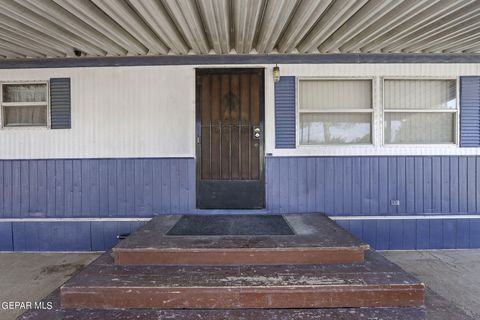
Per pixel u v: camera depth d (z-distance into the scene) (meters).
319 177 4.52
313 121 4.56
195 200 4.53
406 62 4.49
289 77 4.47
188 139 4.50
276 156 4.50
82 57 4.42
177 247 3.11
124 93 4.48
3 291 3.32
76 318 2.50
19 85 4.57
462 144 4.55
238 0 2.85
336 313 2.55
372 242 4.53
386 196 4.54
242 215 4.44
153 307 2.63
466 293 3.21
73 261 4.16
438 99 4.53
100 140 4.51
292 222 4.03
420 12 3.15
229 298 2.62
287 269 2.95
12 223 4.53
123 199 4.52
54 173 4.52
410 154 4.55
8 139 4.54
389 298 2.63
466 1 2.83
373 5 2.95
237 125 4.52
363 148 4.52
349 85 4.55
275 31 3.62
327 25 3.40
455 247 4.55
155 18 3.17
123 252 3.08
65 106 4.50
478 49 4.31
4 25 3.29
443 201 4.55
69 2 2.78
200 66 4.45
